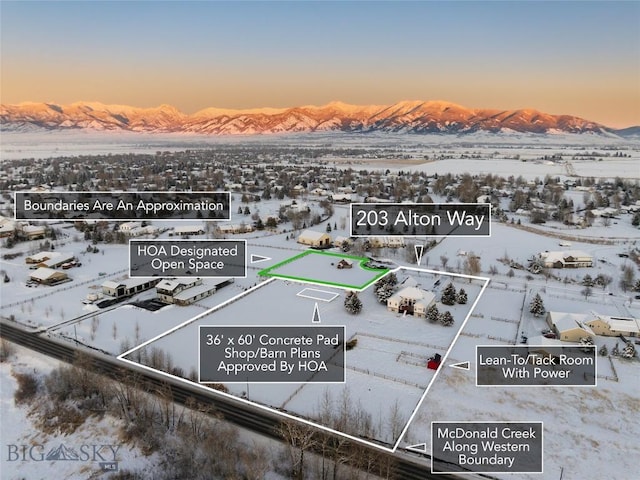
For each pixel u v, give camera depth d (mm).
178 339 71438
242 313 80562
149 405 55469
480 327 75625
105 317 79688
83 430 53625
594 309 82812
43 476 48062
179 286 87875
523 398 57188
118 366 63844
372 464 46094
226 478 45438
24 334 73875
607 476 45844
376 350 68000
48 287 93812
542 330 74375
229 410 54344
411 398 56750
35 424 55219
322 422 51781
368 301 85688
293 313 80500
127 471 47938
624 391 58656
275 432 50844
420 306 79062
